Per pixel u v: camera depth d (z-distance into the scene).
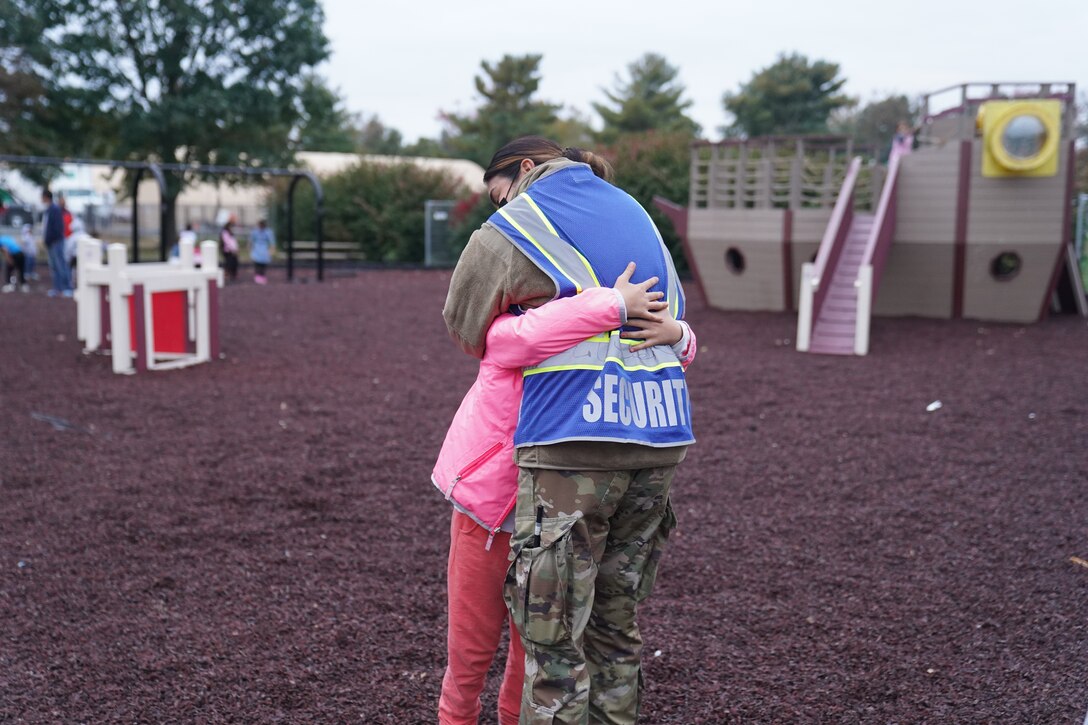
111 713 3.00
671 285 2.40
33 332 12.38
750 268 15.77
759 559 4.48
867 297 11.39
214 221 44.69
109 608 3.85
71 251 18.27
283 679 3.24
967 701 3.09
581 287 2.24
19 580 4.13
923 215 14.30
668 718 3.01
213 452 6.45
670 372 2.30
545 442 2.17
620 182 25.77
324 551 4.55
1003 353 11.41
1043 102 13.42
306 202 32.94
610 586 2.39
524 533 2.22
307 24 35.34
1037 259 14.08
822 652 3.47
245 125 35.72
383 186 31.84
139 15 33.59
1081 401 8.36
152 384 8.93
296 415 7.71
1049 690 3.14
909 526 4.97
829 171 15.27
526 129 52.31
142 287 9.46
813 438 7.05
